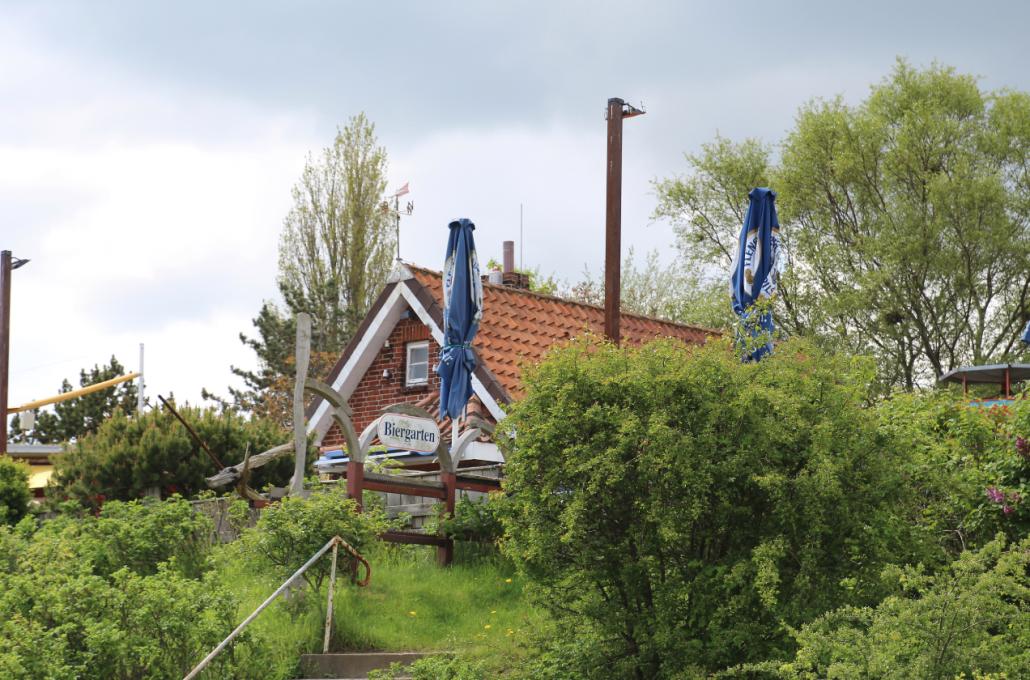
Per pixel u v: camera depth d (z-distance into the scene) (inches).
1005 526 417.1
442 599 540.4
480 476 658.8
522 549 409.4
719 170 1421.0
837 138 1365.7
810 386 397.1
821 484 364.8
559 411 394.9
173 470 864.9
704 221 1432.1
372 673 440.1
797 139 1392.7
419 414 628.7
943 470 411.5
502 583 559.8
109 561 556.4
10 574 498.9
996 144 1310.3
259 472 885.8
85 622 420.8
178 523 573.3
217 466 876.0
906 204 1294.3
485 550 613.0
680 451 374.9
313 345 1886.1
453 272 713.0
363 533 549.6
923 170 1316.4
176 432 876.6
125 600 434.0
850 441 389.1
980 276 1309.1
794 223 1400.1
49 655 408.2
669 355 396.8
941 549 396.5
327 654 477.1
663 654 374.6
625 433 382.3
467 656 430.9
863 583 373.4
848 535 381.4
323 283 1879.9
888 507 384.8
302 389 597.9
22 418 1438.2
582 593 405.7
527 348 870.4
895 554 383.9
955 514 436.5
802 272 1338.6
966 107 1338.6
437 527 607.8
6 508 806.5
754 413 383.9
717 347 402.9
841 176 1349.7
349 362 965.8
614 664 386.6
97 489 862.5
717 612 370.0
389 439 612.4
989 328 1326.3
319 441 964.6
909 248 1274.6
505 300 918.4
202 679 431.2
